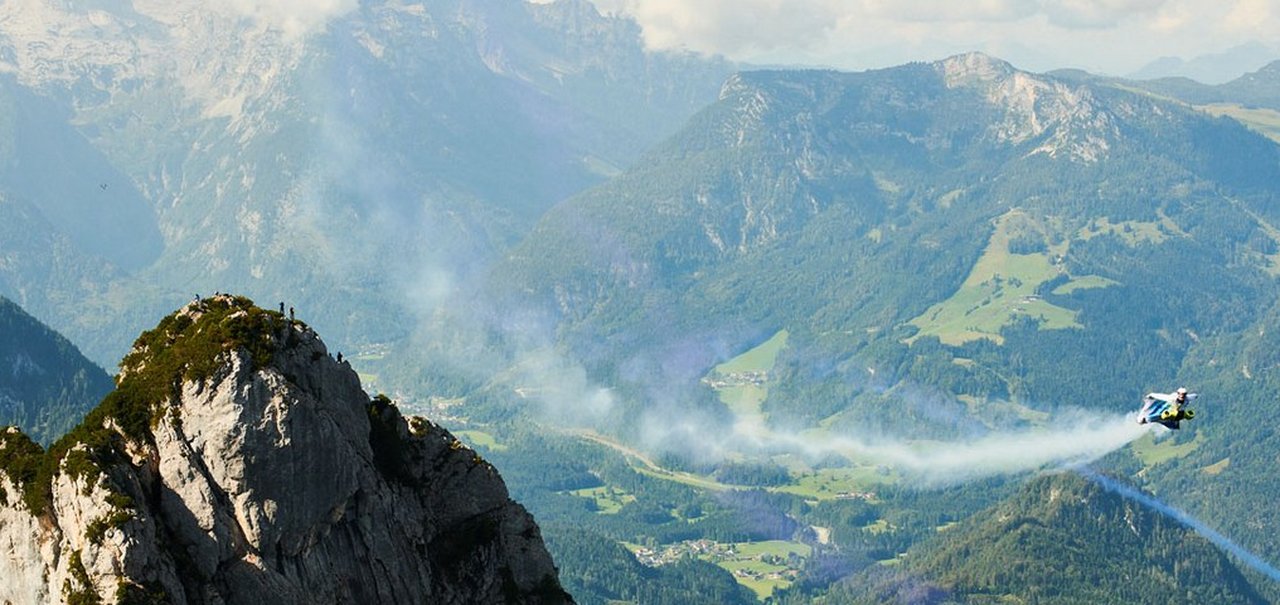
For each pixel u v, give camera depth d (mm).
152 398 120375
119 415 120125
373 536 125812
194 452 118688
